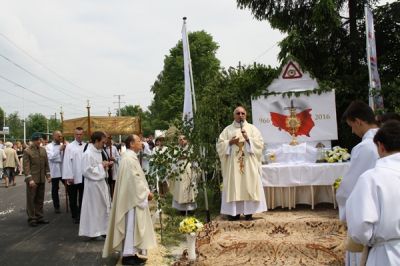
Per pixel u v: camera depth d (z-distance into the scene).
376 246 2.66
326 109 9.39
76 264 6.41
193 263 6.00
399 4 12.40
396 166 2.67
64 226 9.32
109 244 6.27
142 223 6.15
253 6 13.72
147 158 8.10
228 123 9.81
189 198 9.59
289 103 9.52
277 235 6.68
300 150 9.15
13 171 18.75
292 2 13.33
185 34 9.35
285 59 9.63
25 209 11.95
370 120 3.73
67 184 9.70
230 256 6.18
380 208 2.59
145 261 6.34
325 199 8.43
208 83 11.38
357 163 3.59
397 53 12.71
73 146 9.66
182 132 8.51
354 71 12.19
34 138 9.44
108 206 7.94
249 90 11.54
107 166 8.03
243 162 7.46
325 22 12.16
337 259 5.83
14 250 7.31
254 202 7.41
